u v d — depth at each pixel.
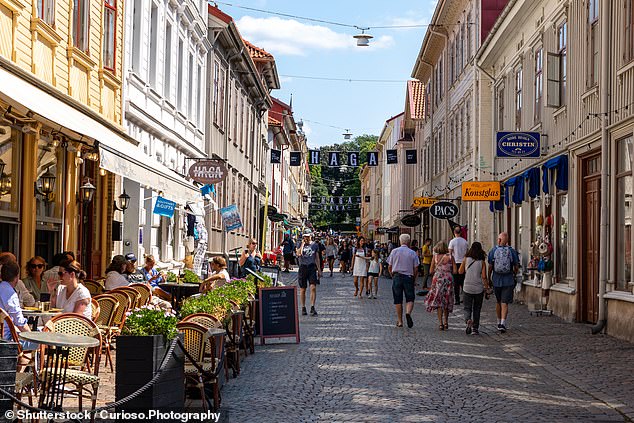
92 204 20.61
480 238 33.53
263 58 49.97
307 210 140.50
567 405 10.39
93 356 12.07
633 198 16.45
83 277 12.60
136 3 23.06
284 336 16.59
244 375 12.62
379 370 13.03
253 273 17.03
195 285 19.42
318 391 11.21
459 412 9.86
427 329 19.33
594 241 19.31
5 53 13.88
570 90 20.92
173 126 27.56
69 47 17.17
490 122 33.25
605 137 17.81
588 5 19.52
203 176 26.92
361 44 31.28
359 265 30.69
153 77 24.91
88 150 17.44
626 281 16.91
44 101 12.91
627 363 13.77
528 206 26.03
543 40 23.86
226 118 38.16
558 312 21.75
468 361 14.09
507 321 20.80
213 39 33.94
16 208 15.26
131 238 23.30
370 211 122.31
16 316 9.86
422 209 47.28
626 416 9.73
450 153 42.38
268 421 9.31
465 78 37.34
